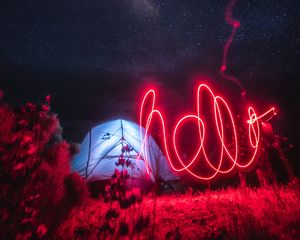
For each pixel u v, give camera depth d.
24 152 1.58
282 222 4.34
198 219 5.32
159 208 6.57
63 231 2.22
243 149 7.68
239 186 8.58
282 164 8.44
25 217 1.62
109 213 1.85
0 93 1.94
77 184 2.35
